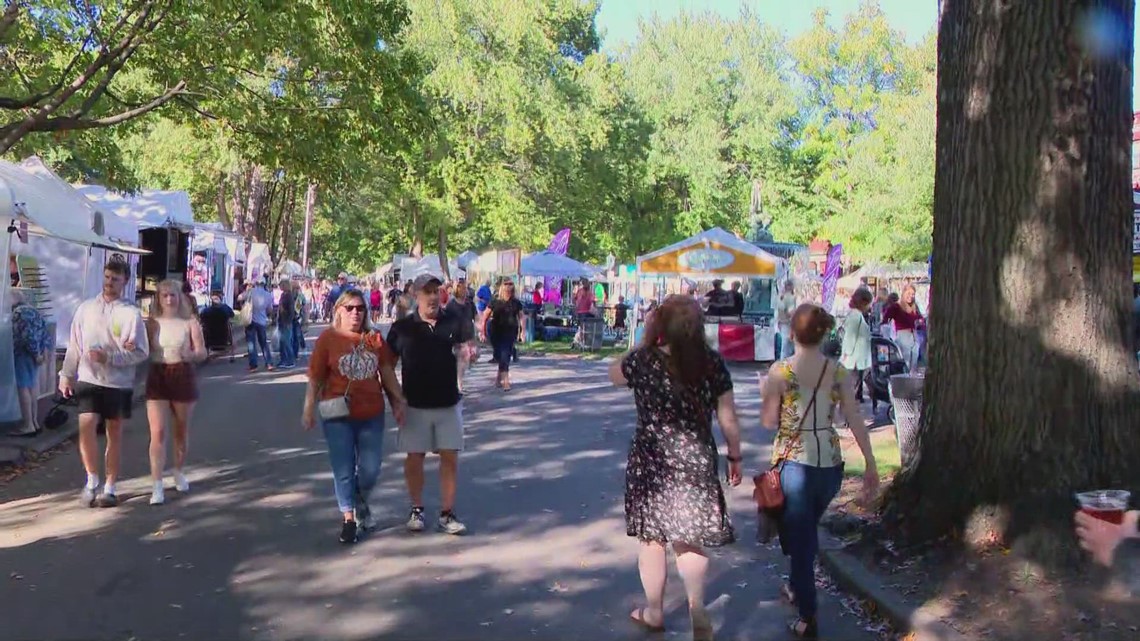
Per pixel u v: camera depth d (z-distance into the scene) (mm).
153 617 5379
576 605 5711
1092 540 5375
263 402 14633
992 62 5984
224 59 14703
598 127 38719
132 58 15273
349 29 15281
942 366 6336
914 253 38594
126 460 9844
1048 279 5844
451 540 7059
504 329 17000
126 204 23109
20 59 15523
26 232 13664
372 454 7012
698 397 4984
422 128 16812
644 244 51875
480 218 46000
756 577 6367
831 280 25500
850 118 50344
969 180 6141
